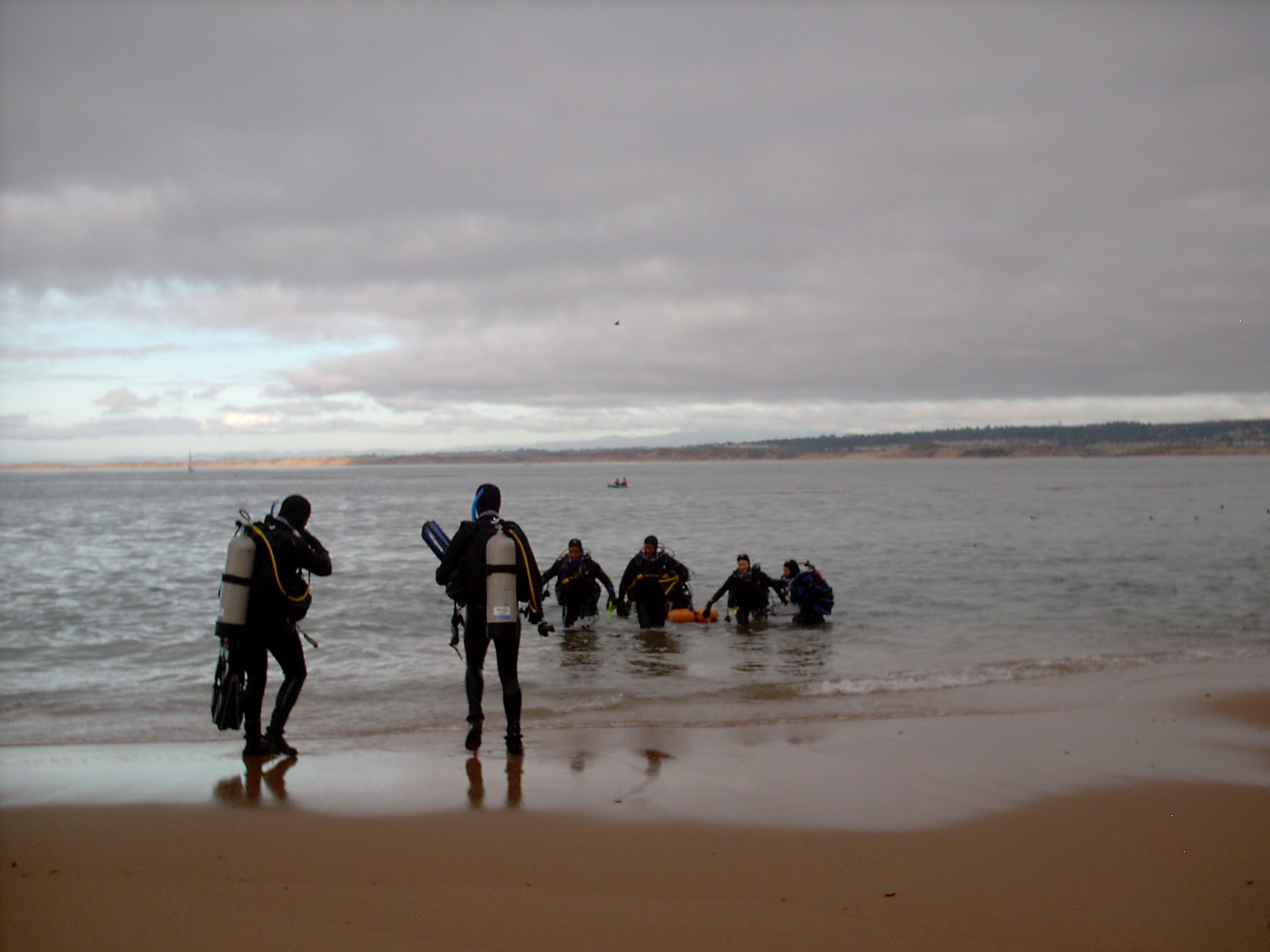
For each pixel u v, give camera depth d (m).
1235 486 79.69
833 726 6.73
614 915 3.50
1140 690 8.09
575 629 12.25
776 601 13.84
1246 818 4.67
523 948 3.22
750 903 3.62
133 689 8.57
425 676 9.18
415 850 4.20
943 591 15.56
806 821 4.60
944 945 3.27
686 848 4.23
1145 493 65.31
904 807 4.82
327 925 3.40
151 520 44.03
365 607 13.89
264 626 5.81
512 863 4.04
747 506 52.53
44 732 6.82
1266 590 15.27
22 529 36.41
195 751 6.07
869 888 3.78
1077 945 3.28
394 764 5.68
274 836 4.38
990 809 4.79
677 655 10.32
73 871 3.93
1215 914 3.55
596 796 5.00
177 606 14.31
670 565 12.34
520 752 5.91
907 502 55.81
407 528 34.34
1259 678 8.71
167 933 3.32
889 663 9.77
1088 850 4.22
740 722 6.93
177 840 4.33
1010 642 11.04
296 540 5.93
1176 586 15.83
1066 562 20.00
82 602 14.77
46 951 3.16
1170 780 5.33
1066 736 6.40
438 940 3.28
